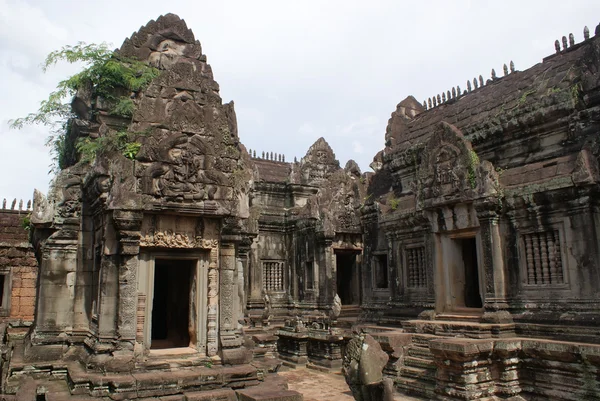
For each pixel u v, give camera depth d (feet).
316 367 56.80
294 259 87.81
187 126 36.50
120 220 32.53
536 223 42.80
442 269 51.13
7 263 76.13
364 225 66.49
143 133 35.01
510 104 52.26
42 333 39.55
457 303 50.29
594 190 38.96
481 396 37.37
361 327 56.59
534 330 41.01
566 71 48.37
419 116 71.61
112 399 29.48
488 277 44.55
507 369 38.19
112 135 37.52
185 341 40.73
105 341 32.89
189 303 37.93
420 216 53.16
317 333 58.65
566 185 39.83
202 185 35.78
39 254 42.47
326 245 79.77
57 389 32.60
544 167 45.21
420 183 52.85
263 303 85.15
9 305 75.25
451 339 39.63
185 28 49.67
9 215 78.79
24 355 38.99
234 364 35.24
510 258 44.39
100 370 31.99
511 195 44.24
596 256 38.32
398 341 45.91
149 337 34.27
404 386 43.68
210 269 36.73
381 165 75.51
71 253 41.29
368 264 65.00
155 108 36.17
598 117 42.16
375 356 24.23
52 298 40.16
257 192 90.48
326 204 83.51
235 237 37.24
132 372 32.12
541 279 42.27
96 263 38.55
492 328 41.93
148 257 34.81
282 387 34.14
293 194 92.53
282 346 63.93
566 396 35.42
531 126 48.39
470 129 54.19
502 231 45.14
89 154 40.70
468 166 46.98
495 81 60.18
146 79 44.29
